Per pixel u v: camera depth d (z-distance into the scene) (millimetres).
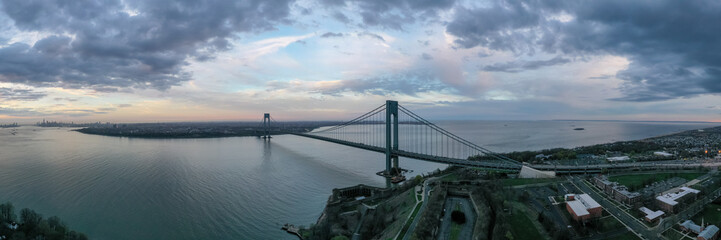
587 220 117188
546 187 158750
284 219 151000
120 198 174000
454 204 135625
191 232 135500
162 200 171625
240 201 171875
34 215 128750
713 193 141250
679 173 180500
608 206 132500
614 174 184375
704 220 116562
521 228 112500
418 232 107250
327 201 171750
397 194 178875
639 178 173625
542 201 137875
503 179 177125
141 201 169750
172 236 131750
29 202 168000
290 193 187500
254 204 168125
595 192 151875
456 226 113500
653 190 151375
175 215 151875
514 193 145625
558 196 142875
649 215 118812
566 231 107312
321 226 135125
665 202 126062
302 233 133375
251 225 143750
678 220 117250
